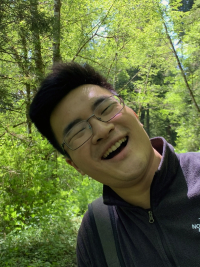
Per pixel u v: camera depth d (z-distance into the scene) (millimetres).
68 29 6840
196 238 895
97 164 1011
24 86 5312
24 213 3826
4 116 5223
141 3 7617
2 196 3678
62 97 1099
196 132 10062
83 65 1206
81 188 4637
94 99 1058
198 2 8867
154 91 11219
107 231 1125
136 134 1029
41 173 3832
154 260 966
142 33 8055
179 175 1021
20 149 4047
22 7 3865
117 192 1092
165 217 974
